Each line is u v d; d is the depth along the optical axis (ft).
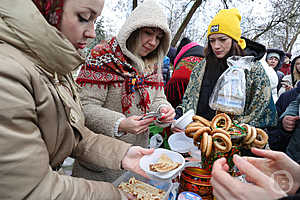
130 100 3.44
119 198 1.88
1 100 1.08
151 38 3.44
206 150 2.15
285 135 4.42
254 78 4.00
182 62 6.30
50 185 1.38
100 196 1.69
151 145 3.88
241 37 4.93
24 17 1.31
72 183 1.59
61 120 1.71
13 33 1.31
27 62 1.32
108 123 2.99
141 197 2.22
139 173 2.18
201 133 2.35
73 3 1.48
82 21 1.61
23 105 1.20
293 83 7.97
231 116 2.70
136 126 2.87
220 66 4.58
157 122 3.74
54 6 1.46
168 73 10.16
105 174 3.49
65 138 1.87
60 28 1.55
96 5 1.57
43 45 1.40
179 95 6.11
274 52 10.54
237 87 2.76
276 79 7.71
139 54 3.74
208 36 4.67
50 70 1.56
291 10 20.21
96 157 2.33
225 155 2.19
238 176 2.44
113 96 3.51
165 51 4.00
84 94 3.34
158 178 2.01
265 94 3.91
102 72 3.35
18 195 1.23
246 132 2.31
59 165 2.04
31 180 1.26
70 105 1.87
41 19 1.35
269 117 3.97
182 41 8.43
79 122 2.07
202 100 4.73
